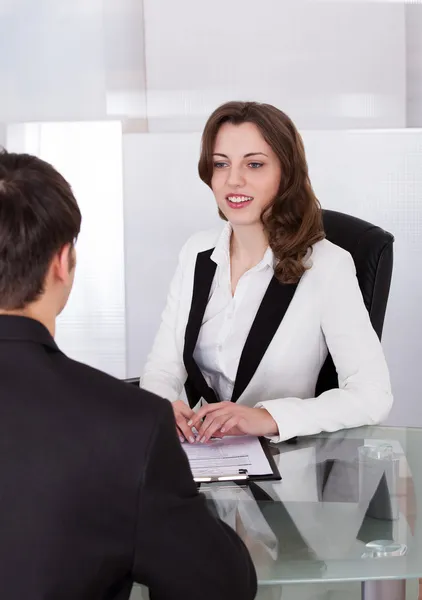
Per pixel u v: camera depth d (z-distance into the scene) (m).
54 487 0.79
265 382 1.90
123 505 0.81
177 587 0.86
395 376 3.26
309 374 1.92
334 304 1.87
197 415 1.62
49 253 0.88
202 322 1.99
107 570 0.82
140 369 3.35
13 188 0.87
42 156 3.25
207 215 3.26
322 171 3.18
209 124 1.89
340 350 1.85
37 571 0.79
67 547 0.79
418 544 1.20
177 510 0.84
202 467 1.47
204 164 1.93
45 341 0.87
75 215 0.92
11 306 0.88
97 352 3.34
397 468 1.50
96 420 0.81
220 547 0.89
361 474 1.46
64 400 0.82
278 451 1.59
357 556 1.17
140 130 3.96
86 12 3.76
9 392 0.82
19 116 3.83
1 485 0.80
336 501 1.35
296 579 1.10
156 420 0.82
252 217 1.89
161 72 3.79
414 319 3.23
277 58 3.78
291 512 1.31
